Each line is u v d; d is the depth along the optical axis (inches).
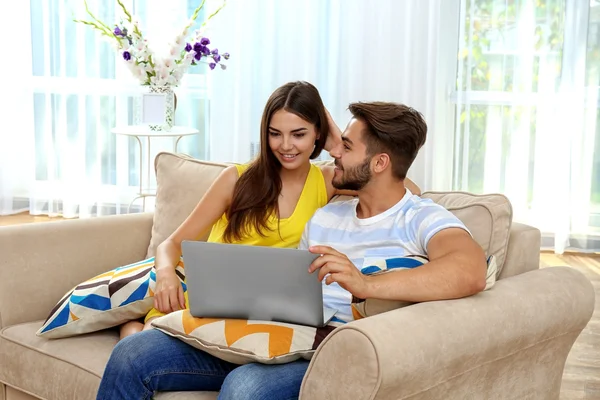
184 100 202.7
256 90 197.2
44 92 208.1
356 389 60.1
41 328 85.8
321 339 71.5
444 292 68.6
